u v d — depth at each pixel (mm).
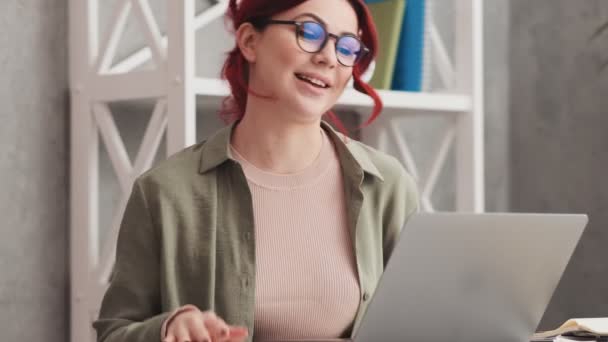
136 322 1471
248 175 1589
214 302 1533
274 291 1539
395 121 2893
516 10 3457
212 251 1522
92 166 2332
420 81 2596
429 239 1201
